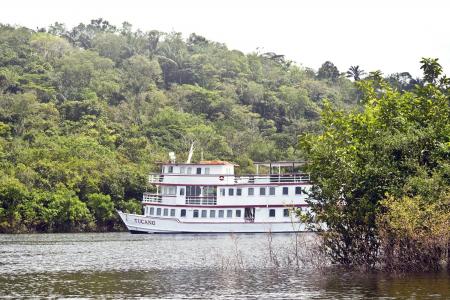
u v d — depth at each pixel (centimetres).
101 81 19800
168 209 9638
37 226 10406
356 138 4672
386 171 4266
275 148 16475
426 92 4766
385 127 4650
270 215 9238
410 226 3819
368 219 4228
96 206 11031
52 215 10388
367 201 4231
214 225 9400
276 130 19262
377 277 3938
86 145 13575
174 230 9562
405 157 4350
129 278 4206
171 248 6844
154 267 4906
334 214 4325
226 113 19238
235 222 9344
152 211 9819
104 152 13550
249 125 18538
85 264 5159
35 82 19025
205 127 16875
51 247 7031
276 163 9438
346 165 4347
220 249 6644
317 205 4509
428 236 3869
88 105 16800
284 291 3522
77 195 11438
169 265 5050
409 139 4350
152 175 9856
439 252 4009
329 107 4969
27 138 13988
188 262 5294
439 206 3972
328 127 4900
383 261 4272
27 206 10275
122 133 15762
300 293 3434
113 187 11875
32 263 5238
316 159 4541
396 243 3991
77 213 10619
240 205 9325
